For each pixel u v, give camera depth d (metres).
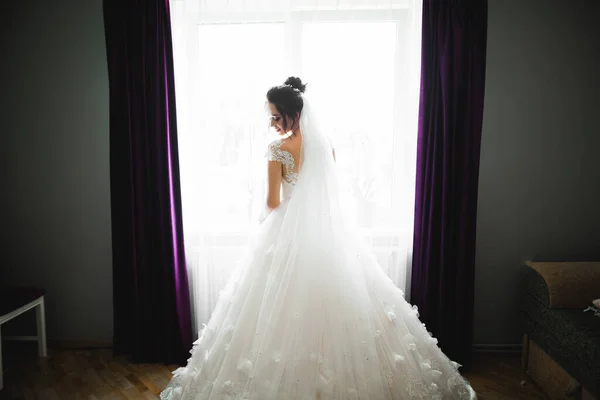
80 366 2.71
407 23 2.59
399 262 2.70
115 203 2.70
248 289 1.96
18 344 2.94
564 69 2.69
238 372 1.75
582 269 2.44
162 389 2.45
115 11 2.57
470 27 2.48
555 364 2.33
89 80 2.82
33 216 2.93
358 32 2.60
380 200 2.68
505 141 2.76
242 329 1.84
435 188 2.57
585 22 2.66
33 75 2.83
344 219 2.05
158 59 2.58
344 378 1.69
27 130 2.87
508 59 2.70
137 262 2.71
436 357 1.94
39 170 2.90
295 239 1.93
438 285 2.64
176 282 2.71
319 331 1.76
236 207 2.72
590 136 2.73
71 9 2.78
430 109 2.55
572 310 2.32
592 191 2.77
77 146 2.87
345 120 2.62
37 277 2.94
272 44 2.63
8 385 2.49
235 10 2.63
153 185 2.67
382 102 2.62
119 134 2.65
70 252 2.93
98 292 2.96
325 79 2.61
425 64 2.52
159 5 2.56
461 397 1.87
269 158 2.06
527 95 2.72
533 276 2.54
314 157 2.02
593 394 1.96
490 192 2.79
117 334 2.79
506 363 2.74
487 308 2.87
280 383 1.68
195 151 2.69
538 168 2.77
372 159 2.63
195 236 2.76
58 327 2.95
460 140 2.54
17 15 2.79
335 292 1.83
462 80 2.50
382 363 1.76
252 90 2.64
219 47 2.64
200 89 2.65
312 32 2.61
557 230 2.80
